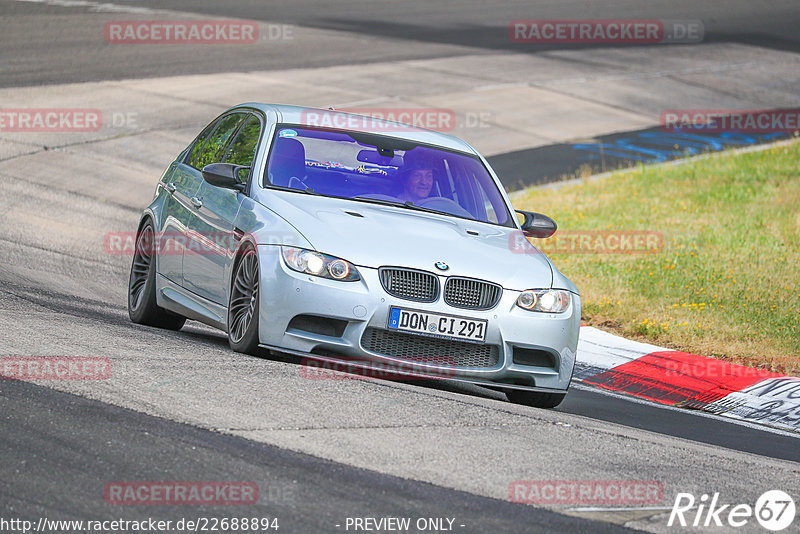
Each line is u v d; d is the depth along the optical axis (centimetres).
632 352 3581
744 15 15500
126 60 9288
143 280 3294
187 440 1833
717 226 5769
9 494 1532
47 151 6391
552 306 2656
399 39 11700
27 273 3772
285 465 1758
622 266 4825
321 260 2522
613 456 2092
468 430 2130
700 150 8312
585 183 6969
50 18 10850
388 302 2503
